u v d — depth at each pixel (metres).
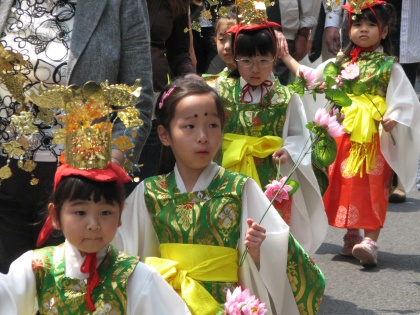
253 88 7.50
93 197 4.63
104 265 4.75
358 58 9.27
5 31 5.67
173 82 5.68
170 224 5.55
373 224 9.15
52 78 5.62
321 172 7.95
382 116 9.09
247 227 5.46
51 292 4.73
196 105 5.48
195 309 5.32
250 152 7.33
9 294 4.65
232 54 7.59
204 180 5.62
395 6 11.80
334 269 8.98
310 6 11.50
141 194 5.67
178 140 5.52
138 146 5.73
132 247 5.59
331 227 10.68
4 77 5.07
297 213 7.50
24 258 4.78
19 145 5.06
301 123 7.48
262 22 7.42
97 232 4.64
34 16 5.66
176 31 8.05
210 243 5.52
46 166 5.66
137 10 5.81
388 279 8.63
